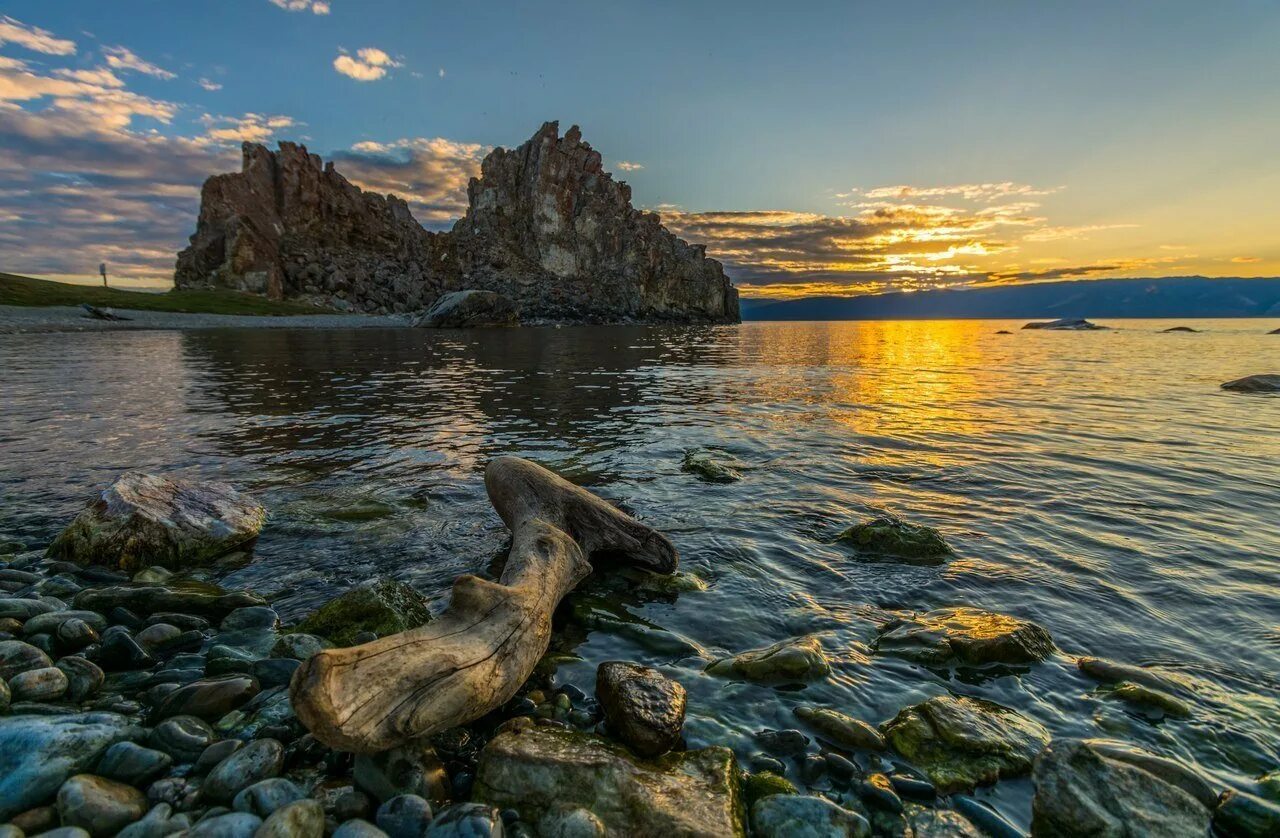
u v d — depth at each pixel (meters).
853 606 1.52
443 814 0.86
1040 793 0.92
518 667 1.15
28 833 0.84
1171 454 2.97
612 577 1.68
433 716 1.00
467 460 2.82
